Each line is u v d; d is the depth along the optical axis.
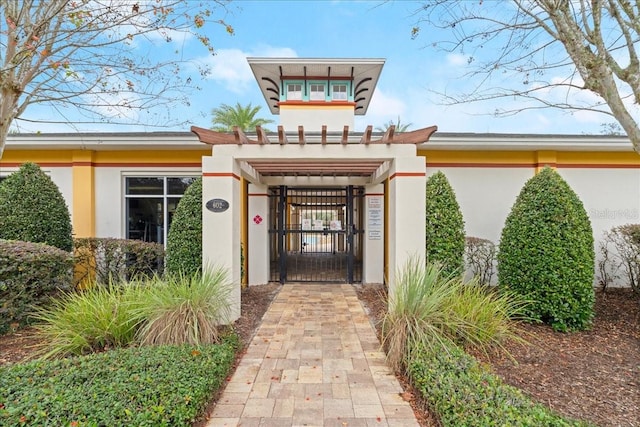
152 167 7.62
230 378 3.53
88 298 4.42
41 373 2.94
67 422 2.22
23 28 4.21
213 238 5.28
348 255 8.32
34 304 4.97
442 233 5.98
